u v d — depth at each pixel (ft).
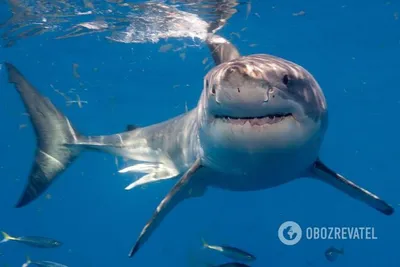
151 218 15.83
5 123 91.71
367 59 65.82
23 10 35.19
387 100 91.15
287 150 12.15
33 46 48.24
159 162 23.34
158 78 71.05
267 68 11.41
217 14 37.70
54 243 27.96
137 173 23.75
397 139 112.68
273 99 11.07
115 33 42.73
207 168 15.58
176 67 63.72
